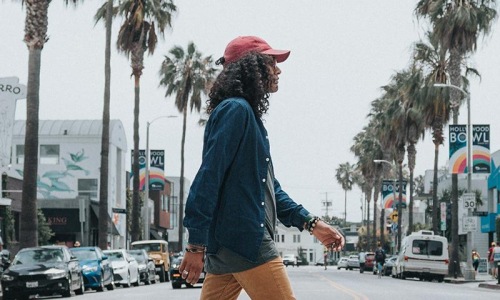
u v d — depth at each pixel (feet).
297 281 129.08
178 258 110.63
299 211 15.61
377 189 287.89
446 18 140.56
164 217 299.17
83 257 103.04
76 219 186.70
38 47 95.04
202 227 13.47
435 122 167.22
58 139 205.57
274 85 14.93
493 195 209.36
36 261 84.69
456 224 154.81
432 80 162.91
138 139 162.61
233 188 13.99
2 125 107.24
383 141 228.22
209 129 14.03
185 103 209.97
